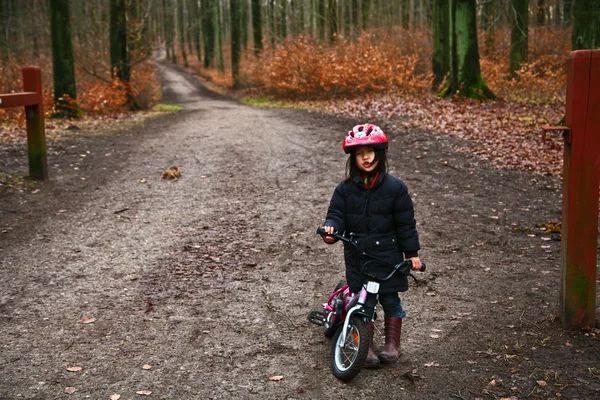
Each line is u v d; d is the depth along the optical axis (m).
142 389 3.42
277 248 6.09
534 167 9.53
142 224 6.97
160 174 9.81
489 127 13.34
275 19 46.81
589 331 4.04
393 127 14.54
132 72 24.39
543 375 3.49
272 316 4.46
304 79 25.16
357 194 3.52
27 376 3.55
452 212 7.25
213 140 13.48
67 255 5.85
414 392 3.37
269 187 8.77
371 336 3.63
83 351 3.88
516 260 5.57
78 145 12.62
